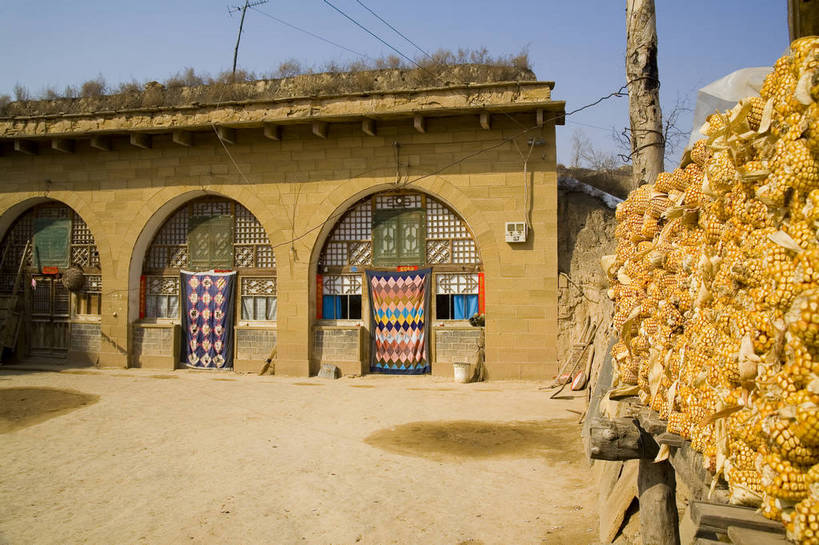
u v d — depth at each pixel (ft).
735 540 6.44
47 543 17.39
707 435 8.58
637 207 14.92
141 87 58.34
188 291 51.21
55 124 51.96
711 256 9.33
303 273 47.32
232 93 53.57
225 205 51.01
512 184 44.34
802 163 6.59
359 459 25.23
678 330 11.17
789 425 6.13
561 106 42.39
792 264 6.47
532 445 26.96
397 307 47.24
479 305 46.16
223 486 22.08
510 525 18.34
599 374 25.59
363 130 44.88
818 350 6.07
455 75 49.78
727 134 8.24
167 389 41.50
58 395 39.29
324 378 46.06
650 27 25.13
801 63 6.61
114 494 21.36
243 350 49.62
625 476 17.60
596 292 38.93
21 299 55.06
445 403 36.29
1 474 23.68
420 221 47.34
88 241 53.88
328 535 17.81
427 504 20.12
